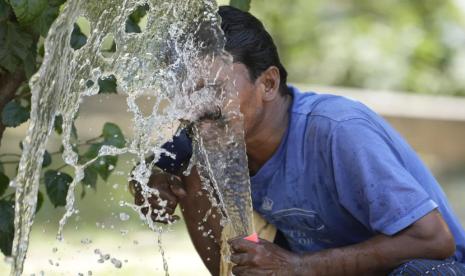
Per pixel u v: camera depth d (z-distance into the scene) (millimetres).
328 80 20688
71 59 6539
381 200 6527
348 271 6602
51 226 13539
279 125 6945
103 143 7434
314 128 6840
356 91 19156
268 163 7020
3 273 10078
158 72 6656
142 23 10164
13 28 7000
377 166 6570
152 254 12562
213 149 6758
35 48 7164
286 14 20672
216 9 6473
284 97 7000
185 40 6566
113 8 6684
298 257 6570
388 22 20906
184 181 7633
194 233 7773
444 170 17547
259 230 7523
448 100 17812
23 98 7602
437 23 20750
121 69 6766
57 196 7504
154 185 7488
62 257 11977
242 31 6637
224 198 6871
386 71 20453
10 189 9641
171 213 7543
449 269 6480
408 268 6453
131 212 14492
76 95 6707
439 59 20469
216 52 6500
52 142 11555
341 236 7195
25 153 6156
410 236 6500
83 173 6953
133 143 6934
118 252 12469
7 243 7449
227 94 6559
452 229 7043
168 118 6656
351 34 20797
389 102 17375
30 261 11656
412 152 7070
